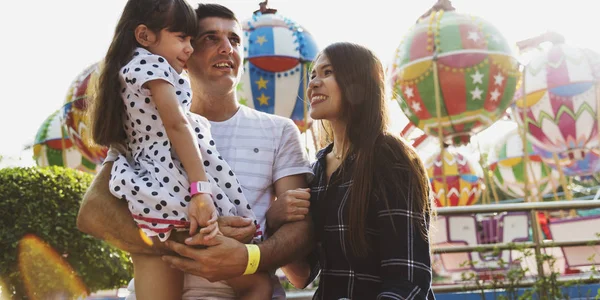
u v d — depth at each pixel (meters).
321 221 2.68
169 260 2.41
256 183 2.75
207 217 2.35
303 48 11.40
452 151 15.77
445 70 11.42
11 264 6.54
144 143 2.53
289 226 2.57
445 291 6.21
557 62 14.27
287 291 6.58
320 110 2.69
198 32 2.79
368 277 2.50
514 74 11.74
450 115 11.71
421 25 11.96
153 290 2.46
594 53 14.36
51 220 6.65
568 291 6.00
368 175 2.49
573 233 6.96
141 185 2.42
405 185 2.45
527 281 6.12
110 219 2.51
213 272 2.36
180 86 2.56
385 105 2.69
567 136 14.07
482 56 11.38
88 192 2.61
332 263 2.59
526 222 6.81
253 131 2.85
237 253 2.36
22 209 6.60
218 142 2.81
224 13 2.84
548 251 7.19
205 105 2.88
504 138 21.39
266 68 11.20
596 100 13.95
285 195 2.63
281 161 2.84
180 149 2.40
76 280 6.83
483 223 7.65
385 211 2.44
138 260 2.52
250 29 11.54
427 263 2.41
